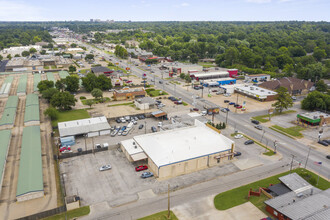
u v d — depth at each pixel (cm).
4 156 7856
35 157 7819
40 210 5988
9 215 5816
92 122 10425
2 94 14738
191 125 10238
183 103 13950
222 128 10712
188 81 18450
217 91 16450
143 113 12000
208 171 7650
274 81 16962
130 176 7312
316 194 6081
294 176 6938
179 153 7631
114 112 12394
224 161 8206
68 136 9400
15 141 9400
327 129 10750
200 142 8206
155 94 15562
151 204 6219
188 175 7444
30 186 6481
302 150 8950
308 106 13000
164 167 7225
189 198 6456
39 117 11312
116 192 6619
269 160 8288
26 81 17925
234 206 6172
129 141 8800
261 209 6075
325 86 16475
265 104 14138
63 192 6569
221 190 6781
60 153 8494
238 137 9769
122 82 17412
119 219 5725
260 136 10031
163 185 6950
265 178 7319
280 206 5756
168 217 5778
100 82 16025
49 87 15388
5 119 10938
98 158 8244
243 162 8150
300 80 17350
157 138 8406
